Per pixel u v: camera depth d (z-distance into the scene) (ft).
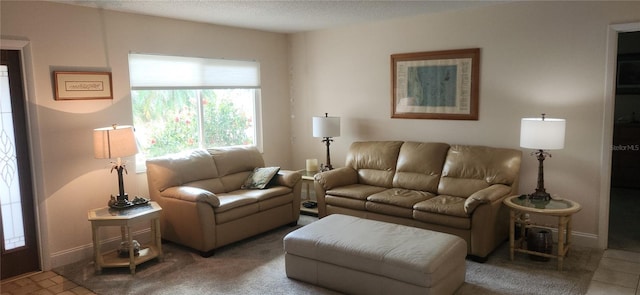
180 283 11.44
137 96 14.92
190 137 16.66
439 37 15.75
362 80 17.88
